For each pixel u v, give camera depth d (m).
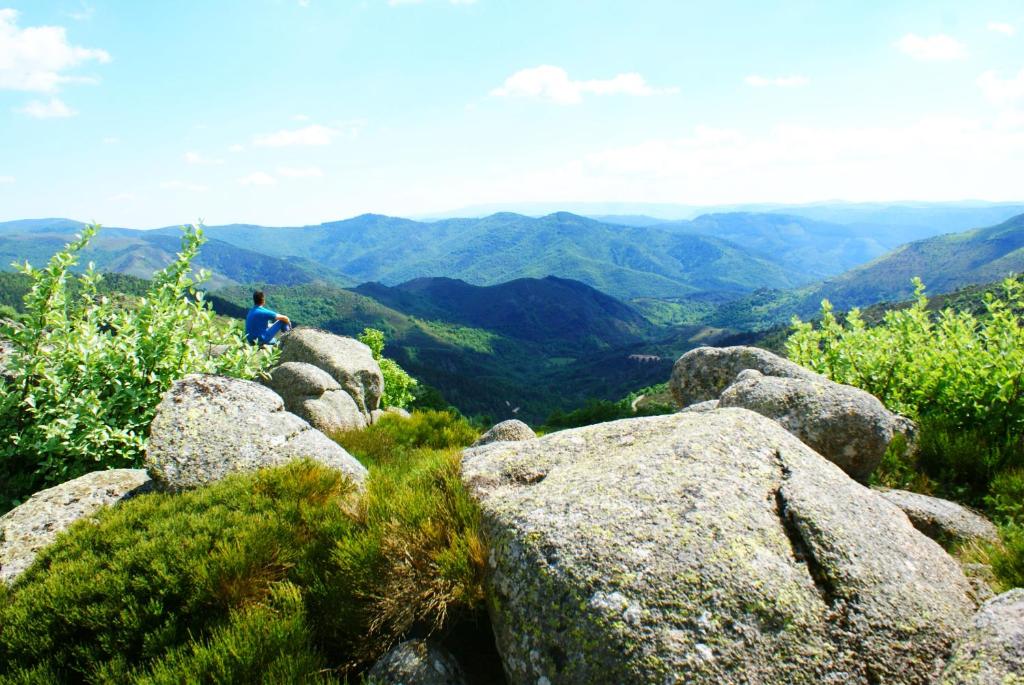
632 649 3.09
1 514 7.48
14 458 8.34
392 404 23.36
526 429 8.40
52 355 8.94
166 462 6.80
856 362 11.15
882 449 7.23
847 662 3.08
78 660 3.98
